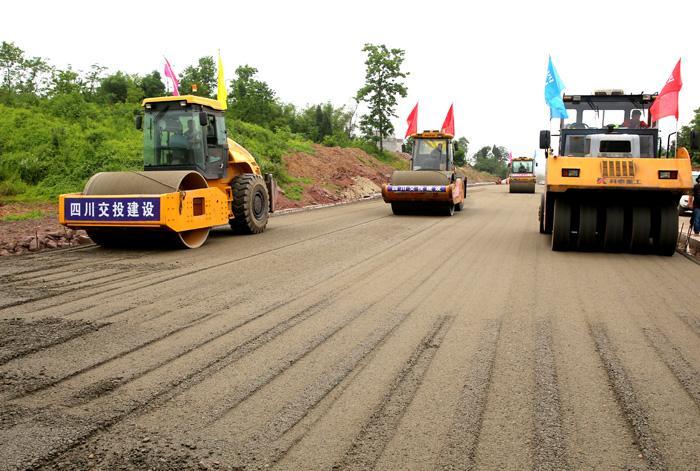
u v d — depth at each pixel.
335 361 4.51
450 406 3.69
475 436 3.29
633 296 6.87
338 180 28.94
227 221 11.91
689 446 3.20
